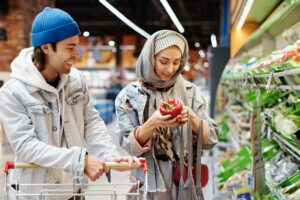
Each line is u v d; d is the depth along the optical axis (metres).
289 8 3.21
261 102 3.25
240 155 4.74
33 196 1.89
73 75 2.16
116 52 26.06
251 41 5.54
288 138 2.15
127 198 2.14
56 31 1.84
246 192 3.47
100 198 2.36
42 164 1.77
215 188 4.79
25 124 1.85
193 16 23.30
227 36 9.59
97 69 28.00
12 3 11.01
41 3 12.21
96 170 1.70
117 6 19.84
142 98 2.16
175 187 2.11
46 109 1.92
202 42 33.97
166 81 2.12
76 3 20.84
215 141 2.19
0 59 11.19
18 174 1.92
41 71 1.96
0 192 1.97
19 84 1.91
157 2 18.53
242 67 4.22
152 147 2.11
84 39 29.42
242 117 5.09
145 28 18.78
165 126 1.98
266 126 3.07
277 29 4.46
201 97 2.28
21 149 1.80
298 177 2.42
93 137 2.21
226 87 7.00
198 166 2.00
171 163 2.12
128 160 1.77
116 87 23.75
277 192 2.40
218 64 8.26
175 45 2.04
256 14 5.34
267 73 2.06
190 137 1.95
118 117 2.23
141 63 2.12
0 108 1.88
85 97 2.23
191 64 36.25
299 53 1.75
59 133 1.99
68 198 1.99
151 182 2.10
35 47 1.93
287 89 1.85
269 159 3.18
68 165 1.72
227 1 9.81
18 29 11.09
